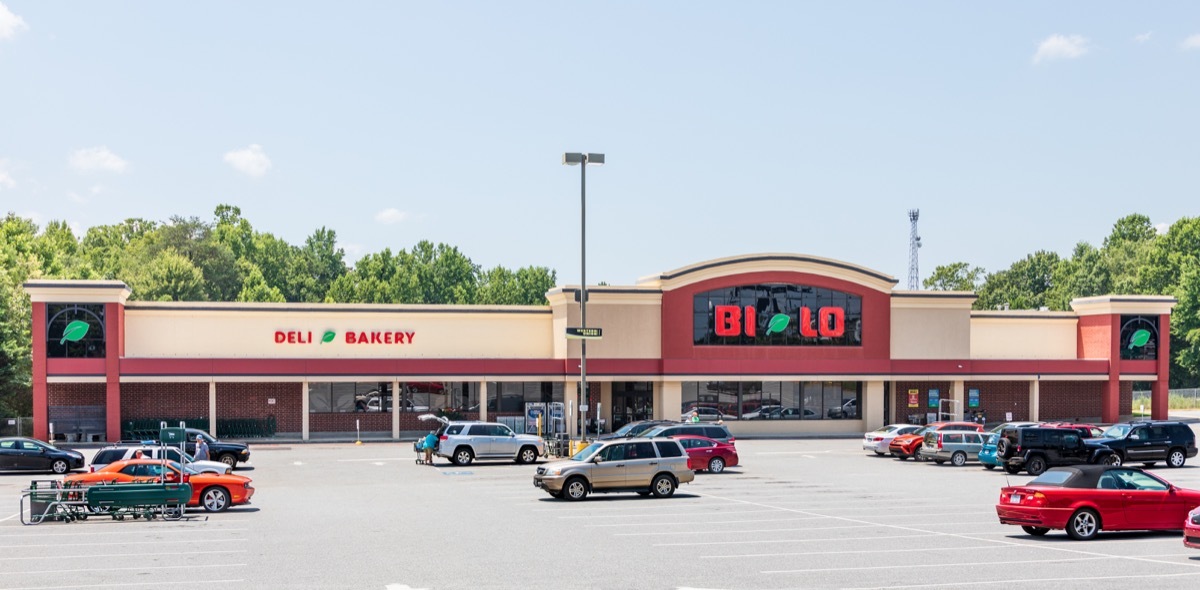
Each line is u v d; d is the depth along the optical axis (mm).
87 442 60344
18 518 30359
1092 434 48031
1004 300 156000
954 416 71312
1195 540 22000
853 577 20375
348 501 34250
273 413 64375
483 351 68438
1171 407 100875
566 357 65688
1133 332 74188
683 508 32156
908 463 49625
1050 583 19719
